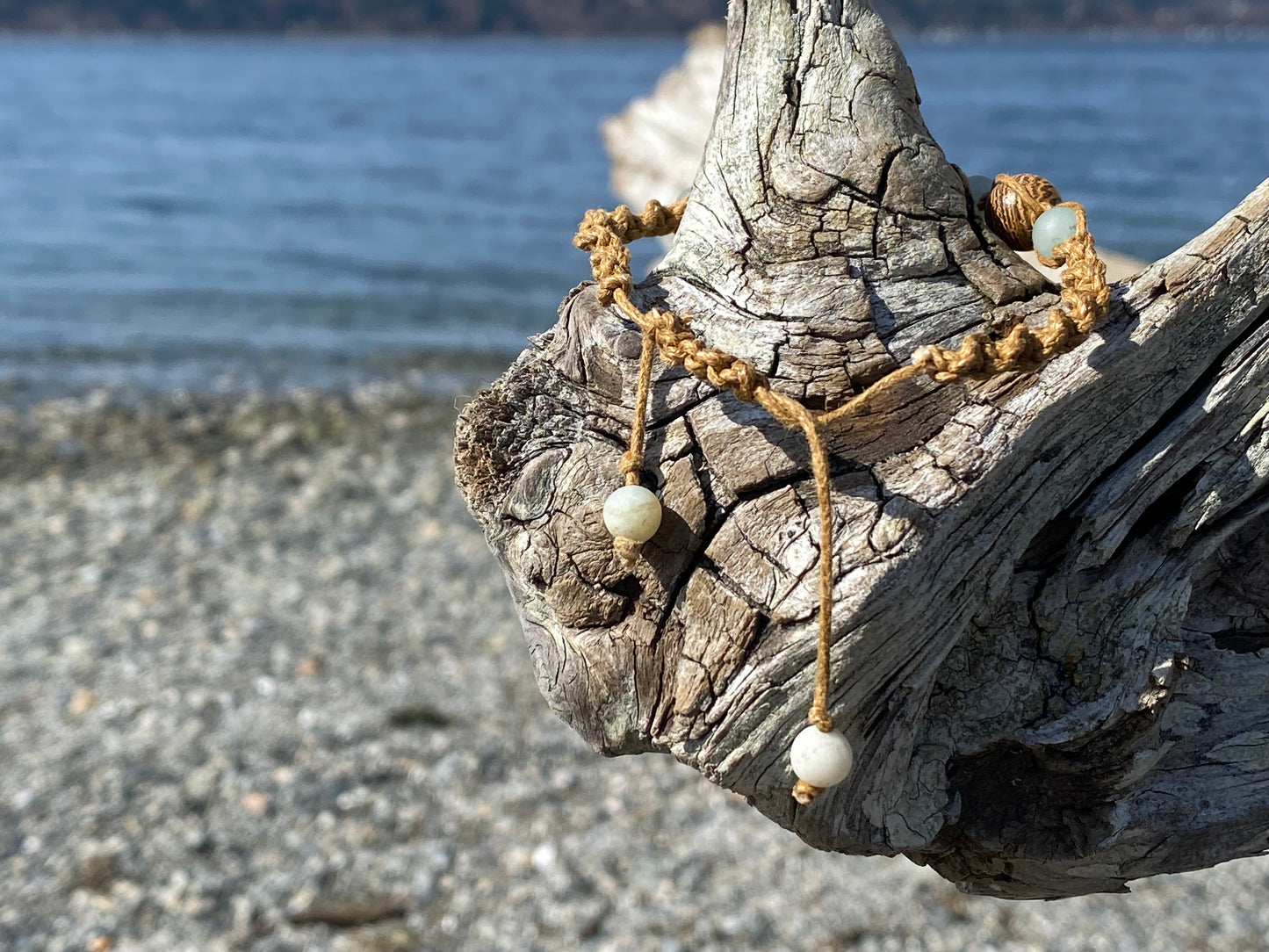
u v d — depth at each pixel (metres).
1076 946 0.65
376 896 0.71
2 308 2.23
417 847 0.75
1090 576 0.23
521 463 0.23
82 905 0.70
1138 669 0.23
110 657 0.98
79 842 0.75
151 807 0.78
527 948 0.67
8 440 1.50
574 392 0.23
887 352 0.22
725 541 0.21
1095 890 0.25
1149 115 4.11
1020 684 0.23
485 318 2.25
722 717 0.22
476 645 1.00
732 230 0.23
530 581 0.23
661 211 0.26
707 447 0.22
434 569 1.15
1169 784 0.24
